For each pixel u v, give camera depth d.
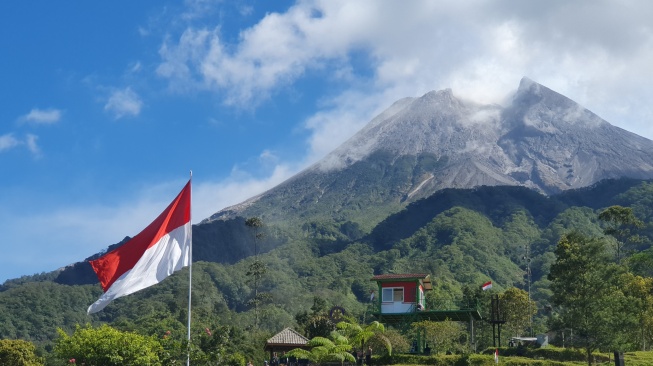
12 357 66.69
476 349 77.69
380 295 72.81
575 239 71.88
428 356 60.31
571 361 62.38
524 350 65.19
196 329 122.62
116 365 38.12
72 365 36.59
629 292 77.69
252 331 120.31
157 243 33.56
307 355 54.62
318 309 107.44
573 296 66.25
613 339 59.19
